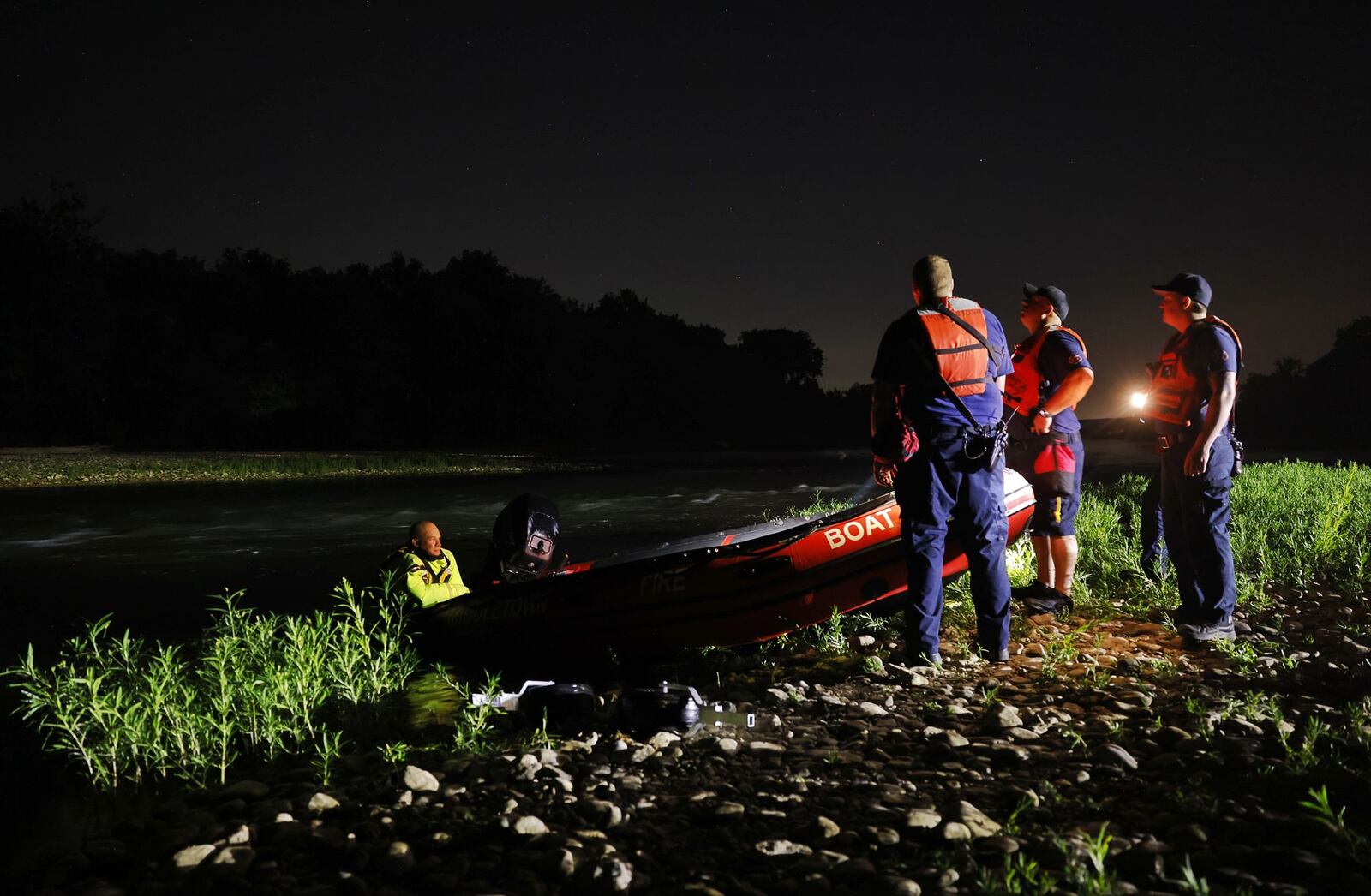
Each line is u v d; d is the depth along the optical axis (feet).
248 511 57.77
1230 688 14.42
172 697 15.05
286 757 14.43
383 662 17.69
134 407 171.53
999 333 16.05
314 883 9.43
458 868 9.33
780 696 14.83
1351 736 11.40
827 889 8.39
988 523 15.92
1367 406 165.78
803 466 121.08
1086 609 20.16
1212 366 16.61
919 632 15.94
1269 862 8.45
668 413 260.21
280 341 209.77
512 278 239.09
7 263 167.02
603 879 8.77
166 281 205.98
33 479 85.92
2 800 13.15
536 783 11.57
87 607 28.09
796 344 316.40
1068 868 8.21
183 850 10.06
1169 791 10.27
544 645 19.94
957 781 11.01
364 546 41.32
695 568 18.95
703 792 11.02
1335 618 18.88
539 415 221.05
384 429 198.70
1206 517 16.88
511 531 22.31
